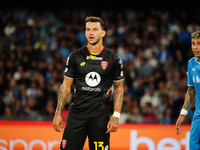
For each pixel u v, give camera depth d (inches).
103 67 521.7
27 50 1646.2
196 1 2000.5
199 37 517.0
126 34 1774.1
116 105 531.8
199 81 540.1
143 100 1346.0
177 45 1736.0
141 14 1918.1
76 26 1843.0
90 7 2038.6
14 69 1534.2
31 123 786.2
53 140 777.6
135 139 792.3
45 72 1485.0
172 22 1884.8
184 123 863.7
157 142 794.2
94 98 522.9
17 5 1989.4
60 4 2026.3
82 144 533.3
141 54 1612.9
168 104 1275.8
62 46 1675.7
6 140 775.7
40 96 1333.7
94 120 522.6
